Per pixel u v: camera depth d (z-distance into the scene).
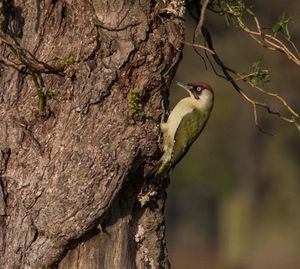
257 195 45.09
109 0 11.48
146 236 12.36
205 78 36.66
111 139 11.48
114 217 11.91
